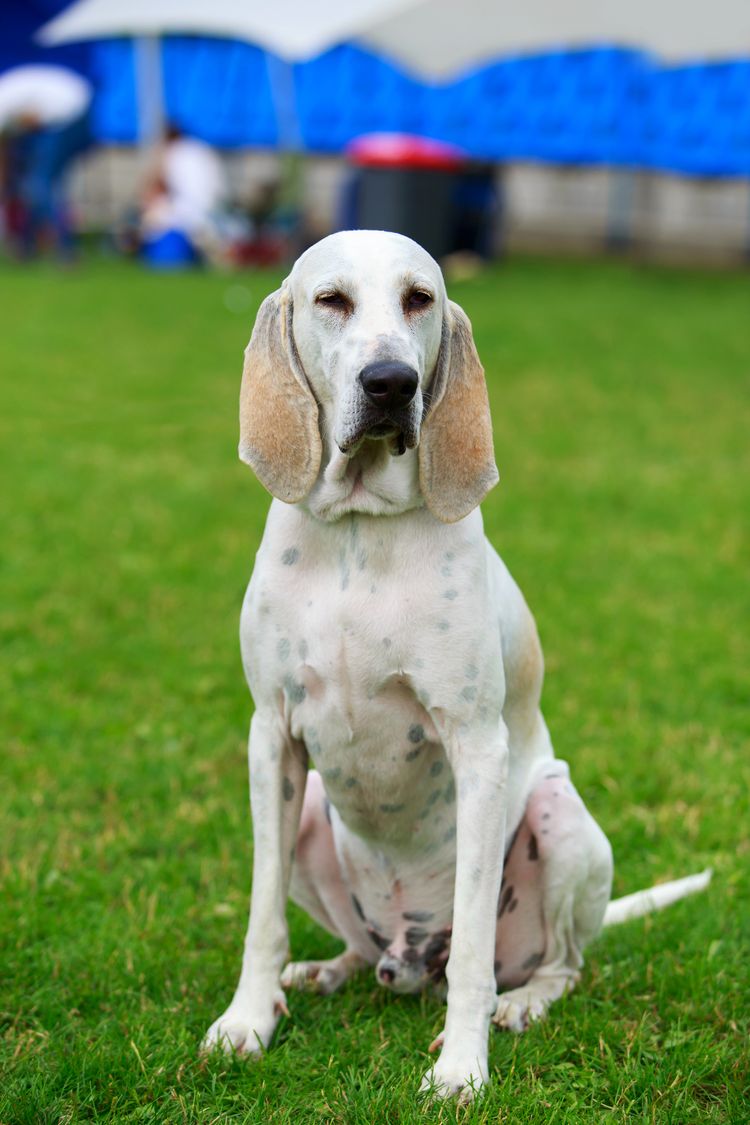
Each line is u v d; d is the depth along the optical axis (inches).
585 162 980.6
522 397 501.4
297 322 129.3
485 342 609.6
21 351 567.5
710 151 937.5
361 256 125.9
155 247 869.2
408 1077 127.3
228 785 200.1
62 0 941.8
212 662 249.1
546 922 143.6
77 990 145.7
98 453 408.8
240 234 874.8
